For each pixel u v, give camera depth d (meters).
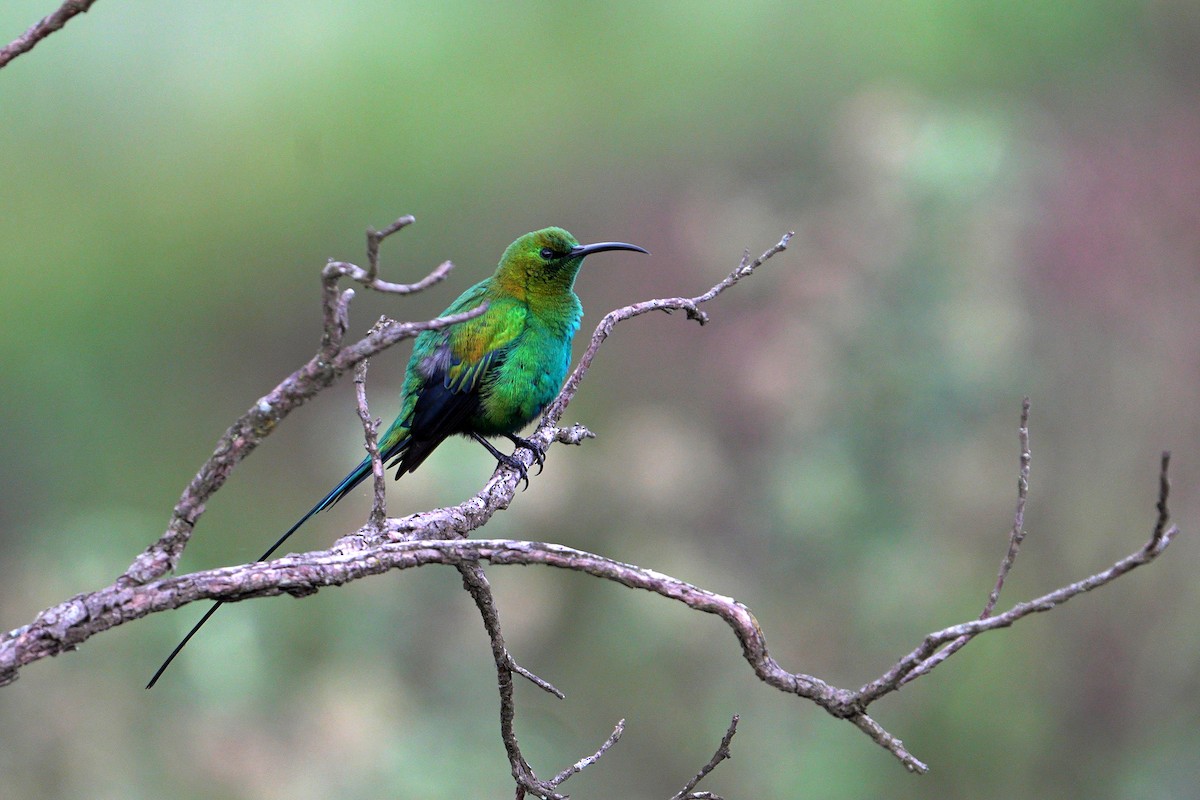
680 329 18.38
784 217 16.89
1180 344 16.11
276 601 11.95
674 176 25.42
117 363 22.61
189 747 10.33
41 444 20.23
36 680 10.38
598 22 27.52
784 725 13.30
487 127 26.39
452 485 11.68
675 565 13.41
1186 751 12.98
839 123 20.53
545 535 12.98
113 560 11.66
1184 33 22.23
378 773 10.71
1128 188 17.31
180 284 24.02
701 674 13.41
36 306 22.75
